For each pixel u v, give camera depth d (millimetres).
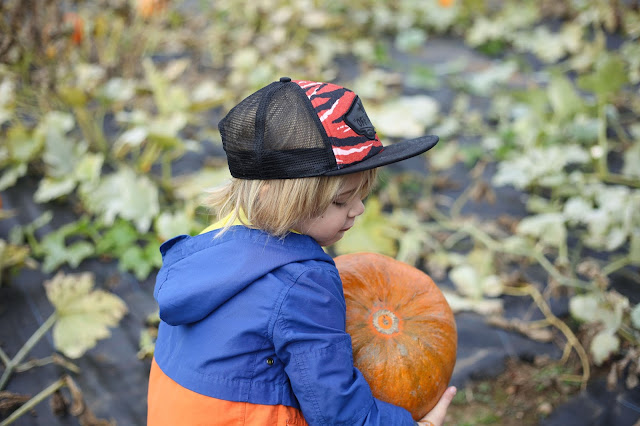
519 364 2098
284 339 1063
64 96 2869
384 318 1305
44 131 2896
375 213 2590
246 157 1076
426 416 1302
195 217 2590
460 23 4703
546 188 2955
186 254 1178
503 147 3078
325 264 1161
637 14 4254
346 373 1089
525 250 2504
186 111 3033
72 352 2074
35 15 3043
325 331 1092
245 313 1088
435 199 2939
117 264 2525
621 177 2852
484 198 2906
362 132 1078
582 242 2588
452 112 3580
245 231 1138
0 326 2230
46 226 2691
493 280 2393
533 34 4312
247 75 3818
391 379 1237
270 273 1100
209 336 1112
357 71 4074
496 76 3670
